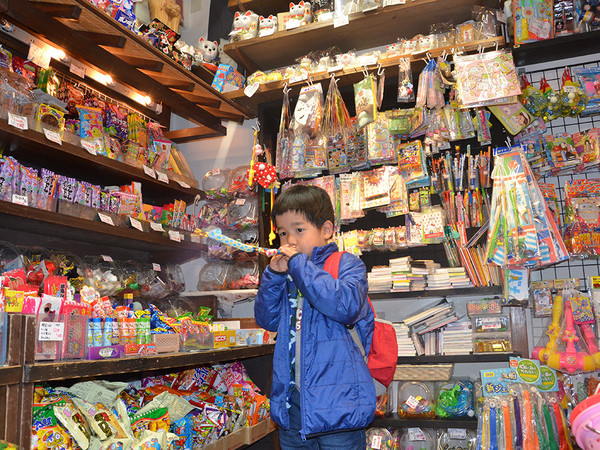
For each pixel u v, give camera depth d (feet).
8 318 4.48
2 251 6.57
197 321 8.43
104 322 5.76
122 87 10.08
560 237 9.04
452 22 10.85
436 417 9.78
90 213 7.54
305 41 11.51
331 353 5.04
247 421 8.19
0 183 6.19
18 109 6.72
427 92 9.88
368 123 10.05
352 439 5.04
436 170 10.57
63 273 7.13
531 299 10.02
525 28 9.72
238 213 11.25
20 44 7.97
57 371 4.71
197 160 12.94
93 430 5.45
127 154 8.85
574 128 10.71
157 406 6.45
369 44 11.82
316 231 5.65
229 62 12.86
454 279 9.94
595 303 9.05
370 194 10.58
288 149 11.02
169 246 9.50
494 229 9.22
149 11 11.62
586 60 10.49
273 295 5.69
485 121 10.33
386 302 11.47
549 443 8.57
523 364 9.34
